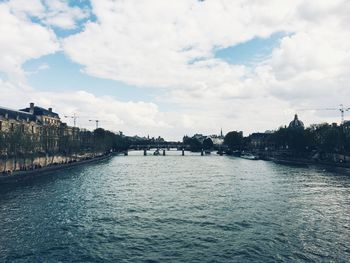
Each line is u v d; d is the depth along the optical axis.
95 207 68.31
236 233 50.41
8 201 72.38
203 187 96.12
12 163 122.75
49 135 156.62
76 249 43.88
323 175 124.00
